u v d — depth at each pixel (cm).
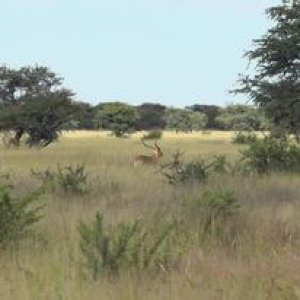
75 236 2567
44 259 2209
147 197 4116
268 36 7456
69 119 13950
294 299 1702
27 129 13662
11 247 2420
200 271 2002
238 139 17400
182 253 2238
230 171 6412
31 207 3484
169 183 5181
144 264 2072
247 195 4353
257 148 6675
